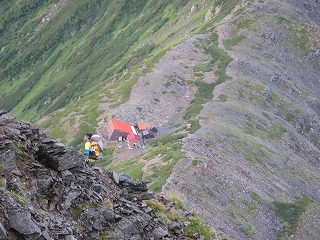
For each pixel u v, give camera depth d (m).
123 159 115.44
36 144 17.55
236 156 111.56
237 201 93.00
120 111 142.62
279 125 140.75
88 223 16.66
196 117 131.25
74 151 17.89
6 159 15.74
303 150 135.50
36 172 16.58
